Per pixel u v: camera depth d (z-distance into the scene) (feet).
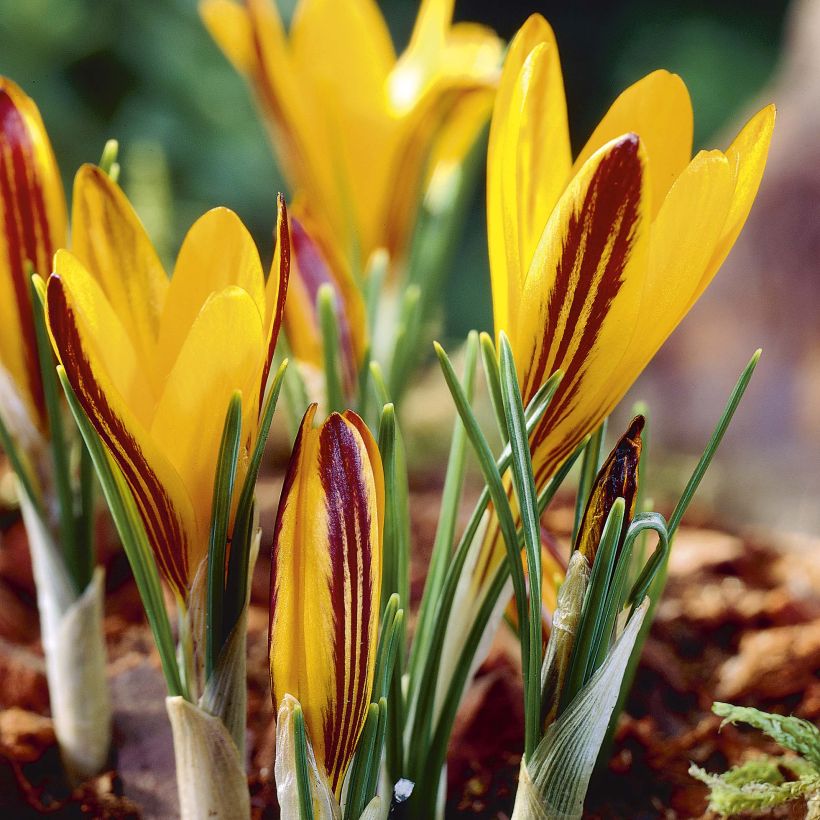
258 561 1.37
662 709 1.10
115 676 1.12
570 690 0.88
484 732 1.06
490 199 0.86
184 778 0.91
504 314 0.87
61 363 0.85
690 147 0.88
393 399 1.11
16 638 1.23
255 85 1.14
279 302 0.86
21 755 1.07
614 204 0.83
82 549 1.02
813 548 1.40
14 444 0.99
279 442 1.90
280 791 0.88
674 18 5.47
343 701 0.86
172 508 0.87
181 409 0.86
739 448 2.08
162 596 0.91
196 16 4.22
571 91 5.61
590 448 0.93
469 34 1.27
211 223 0.88
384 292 1.16
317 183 1.13
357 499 0.84
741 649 1.16
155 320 0.91
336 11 1.10
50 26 3.95
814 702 1.09
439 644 0.92
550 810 0.89
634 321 0.85
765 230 2.08
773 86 2.73
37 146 0.93
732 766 1.05
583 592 0.87
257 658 1.14
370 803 0.89
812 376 2.02
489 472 0.88
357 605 0.85
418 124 1.11
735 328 2.12
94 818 1.03
